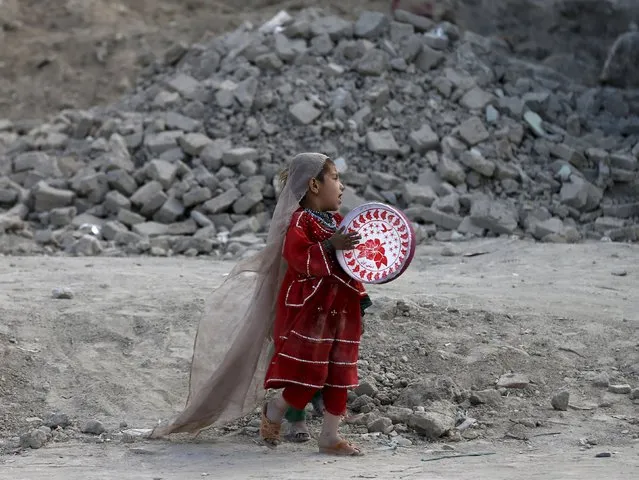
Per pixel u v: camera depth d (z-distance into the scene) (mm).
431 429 19250
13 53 59500
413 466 17062
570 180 43688
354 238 17422
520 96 48875
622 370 22547
